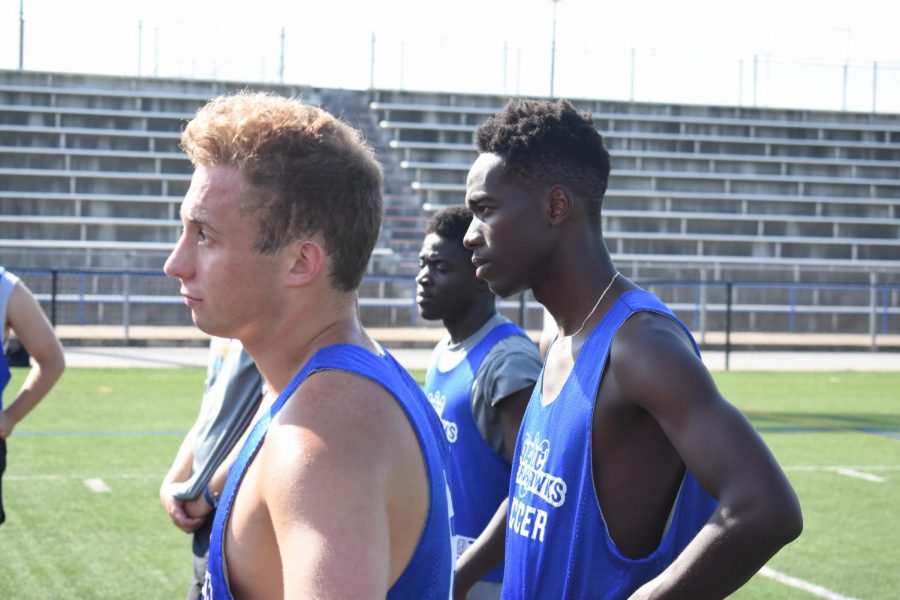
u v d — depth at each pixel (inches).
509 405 151.9
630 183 1459.2
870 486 428.1
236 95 66.2
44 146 1371.8
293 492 55.2
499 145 103.9
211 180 62.0
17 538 312.8
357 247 64.7
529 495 101.6
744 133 1576.0
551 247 103.0
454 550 71.8
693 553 82.5
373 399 59.5
